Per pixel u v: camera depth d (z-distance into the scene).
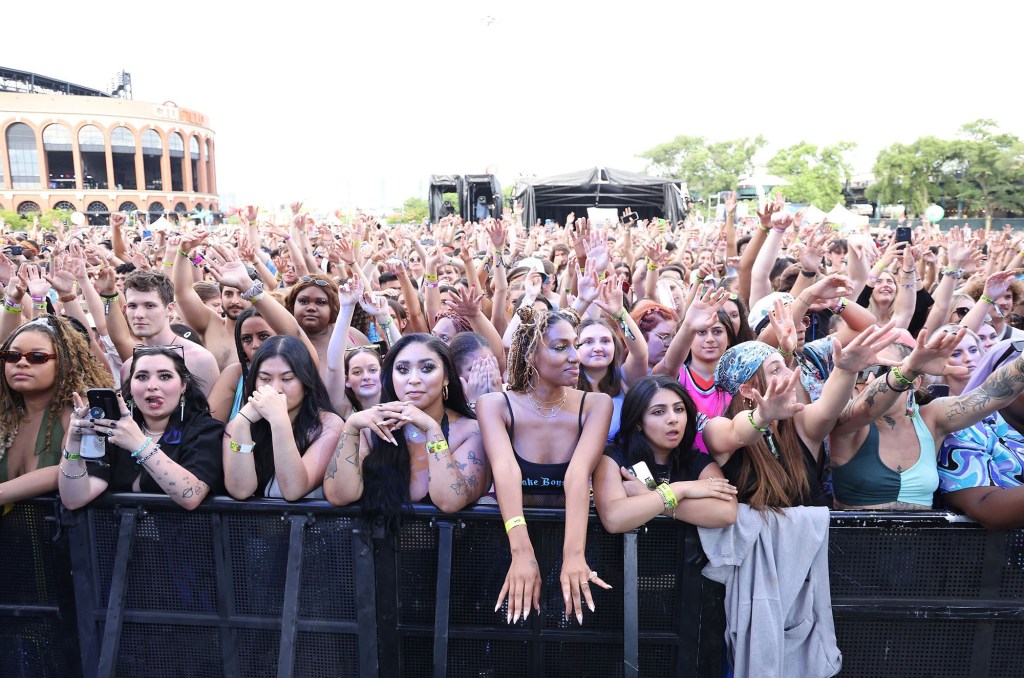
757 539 2.46
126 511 2.58
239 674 2.65
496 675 2.59
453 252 8.72
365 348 3.35
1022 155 56.56
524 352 2.56
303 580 2.58
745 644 2.46
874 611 2.51
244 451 2.56
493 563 2.54
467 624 2.57
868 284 5.57
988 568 2.49
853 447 2.72
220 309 5.45
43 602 2.69
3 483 2.60
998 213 60.62
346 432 2.50
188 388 2.80
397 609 2.56
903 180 60.88
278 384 2.75
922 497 2.67
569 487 2.46
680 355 3.59
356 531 2.52
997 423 3.12
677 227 15.84
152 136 92.56
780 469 2.57
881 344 2.42
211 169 107.25
